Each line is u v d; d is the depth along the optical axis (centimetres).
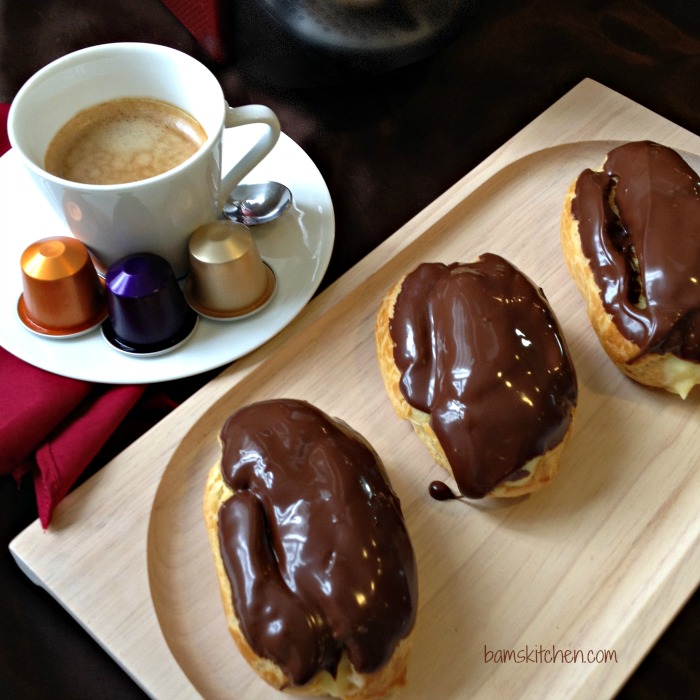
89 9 45
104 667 29
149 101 36
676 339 32
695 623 30
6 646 29
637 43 46
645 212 33
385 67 43
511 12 47
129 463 31
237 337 34
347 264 38
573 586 30
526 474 30
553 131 41
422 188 40
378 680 26
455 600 30
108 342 33
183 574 30
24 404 32
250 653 26
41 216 37
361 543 26
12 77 42
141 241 33
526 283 32
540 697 28
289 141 40
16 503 32
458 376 30
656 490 32
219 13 41
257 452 28
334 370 34
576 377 32
